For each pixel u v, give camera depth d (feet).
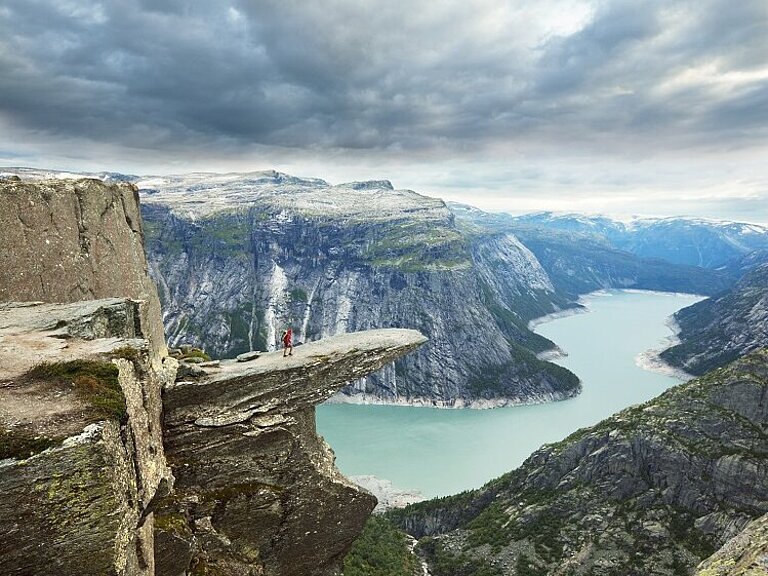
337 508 135.74
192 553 116.47
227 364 134.41
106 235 131.75
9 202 100.01
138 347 81.92
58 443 55.31
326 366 134.10
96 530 56.65
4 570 51.85
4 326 81.92
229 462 122.21
